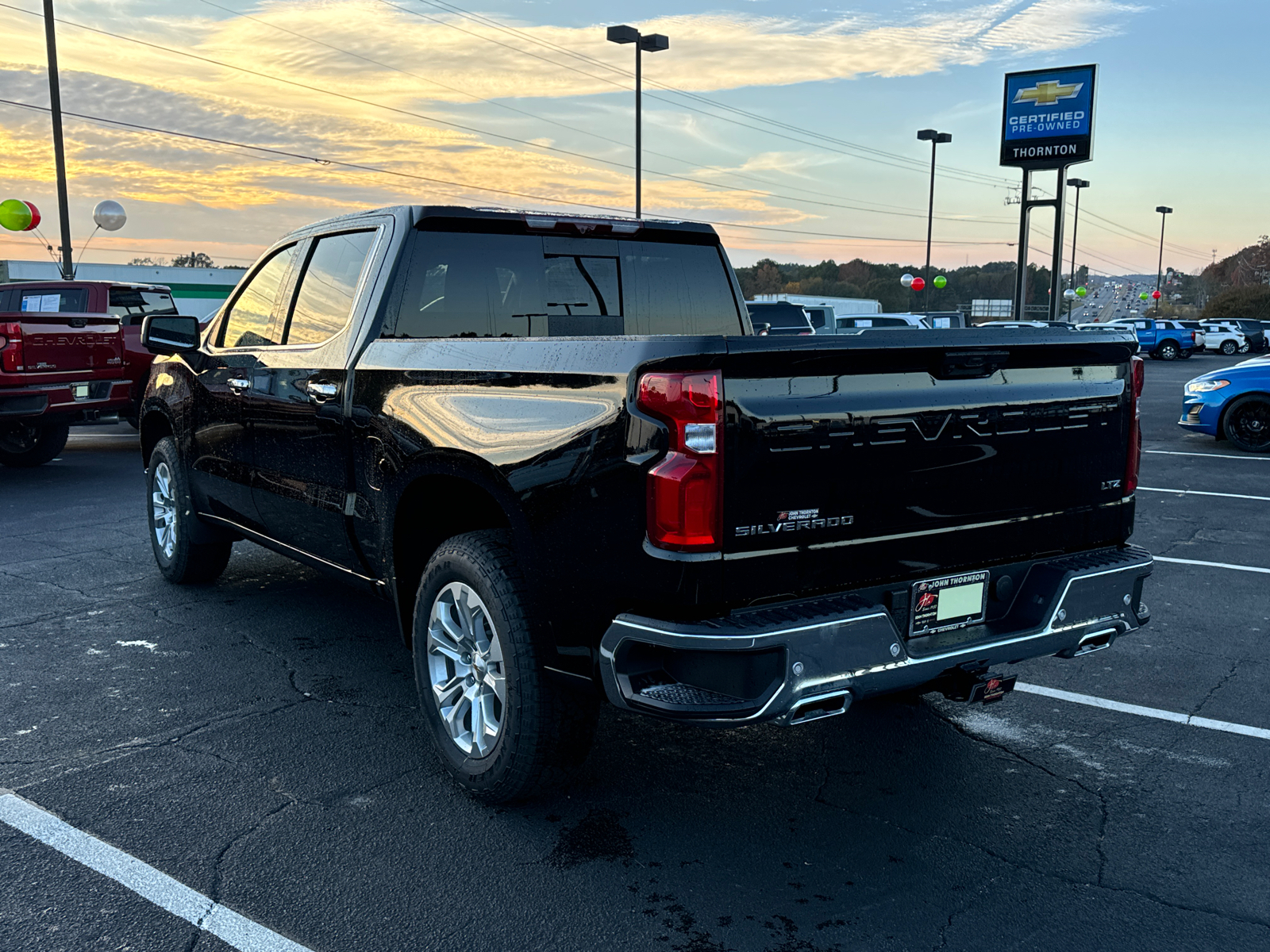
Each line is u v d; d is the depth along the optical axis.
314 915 2.75
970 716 4.28
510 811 3.37
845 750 3.92
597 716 3.25
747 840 3.20
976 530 3.16
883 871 3.02
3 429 11.36
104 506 8.85
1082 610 3.29
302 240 4.73
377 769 3.67
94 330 10.64
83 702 4.28
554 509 2.93
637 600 2.73
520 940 2.65
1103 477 3.47
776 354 2.64
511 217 4.24
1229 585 6.46
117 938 2.63
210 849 3.09
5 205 20.23
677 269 4.81
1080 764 3.81
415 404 3.55
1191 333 46.09
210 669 4.70
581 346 2.94
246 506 5.02
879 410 2.86
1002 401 3.13
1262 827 3.31
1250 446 13.15
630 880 2.95
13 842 3.12
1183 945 2.65
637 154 30.62
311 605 5.75
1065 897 2.88
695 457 2.60
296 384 4.34
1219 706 4.41
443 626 3.48
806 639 2.67
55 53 23.41
